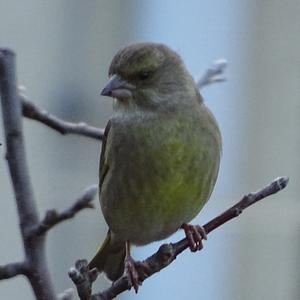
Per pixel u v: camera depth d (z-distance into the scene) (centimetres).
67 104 1594
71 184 1566
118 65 916
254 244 1598
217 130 922
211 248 1598
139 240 927
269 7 1598
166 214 905
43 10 1588
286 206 1600
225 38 1582
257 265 1603
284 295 1606
